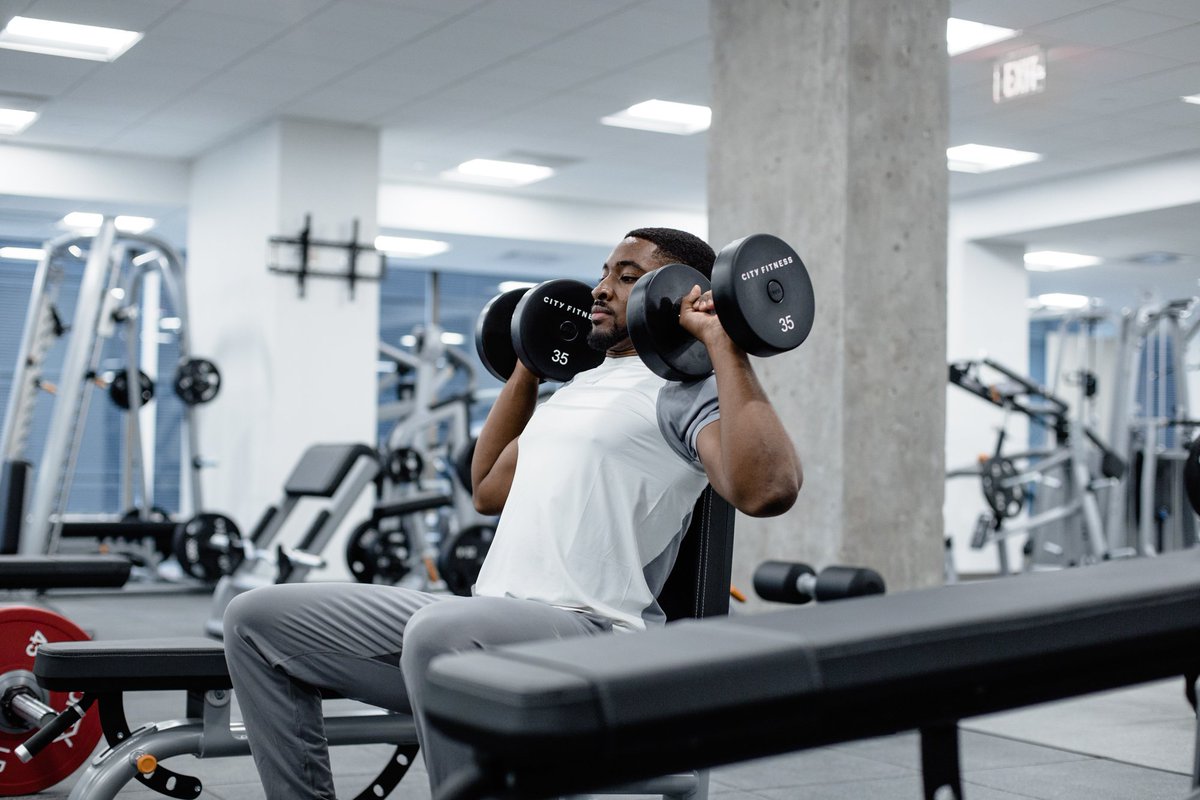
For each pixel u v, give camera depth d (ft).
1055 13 17.38
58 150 26.18
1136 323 25.32
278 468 23.61
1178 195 25.49
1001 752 10.40
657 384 5.26
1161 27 17.88
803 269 4.54
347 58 20.21
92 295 21.98
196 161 27.09
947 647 3.03
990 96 21.40
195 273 26.81
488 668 2.70
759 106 13.47
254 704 5.21
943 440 12.99
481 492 5.98
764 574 10.93
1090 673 3.42
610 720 2.59
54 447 21.50
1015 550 30.37
